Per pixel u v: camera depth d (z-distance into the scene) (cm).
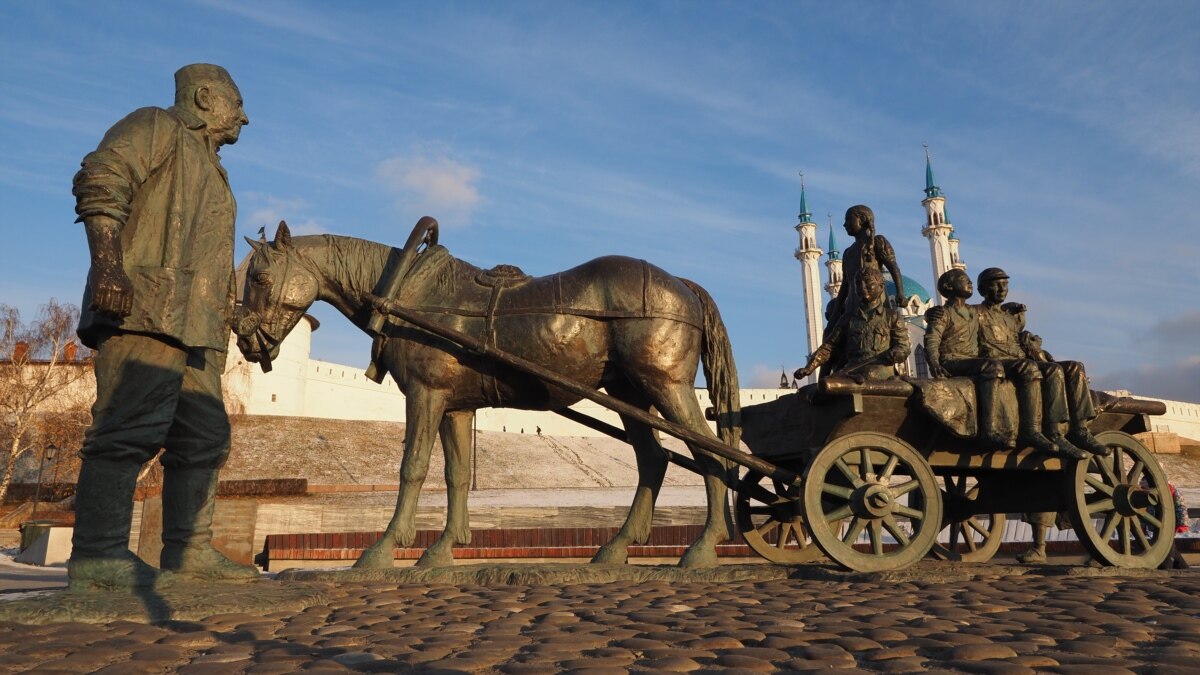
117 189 438
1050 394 632
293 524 1838
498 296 662
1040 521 855
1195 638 332
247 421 5484
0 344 4178
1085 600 447
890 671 286
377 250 686
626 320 653
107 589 449
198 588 471
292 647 337
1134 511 637
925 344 701
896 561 604
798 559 743
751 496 710
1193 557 1066
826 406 638
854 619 394
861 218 750
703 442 636
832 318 777
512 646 338
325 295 681
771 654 312
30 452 4275
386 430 5841
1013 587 514
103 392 457
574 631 370
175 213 472
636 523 703
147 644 348
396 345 669
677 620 396
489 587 553
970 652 305
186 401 516
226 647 342
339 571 616
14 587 739
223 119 520
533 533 1205
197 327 473
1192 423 7506
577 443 5850
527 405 679
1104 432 653
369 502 3231
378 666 300
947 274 741
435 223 683
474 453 4919
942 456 665
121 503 460
